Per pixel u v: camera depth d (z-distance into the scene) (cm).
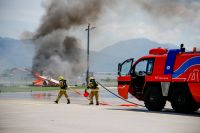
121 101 2603
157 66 1709
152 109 1720
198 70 1536
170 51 1670
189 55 1582
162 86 1675
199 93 1528
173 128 1052
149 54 1784
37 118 1288
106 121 1212
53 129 1010
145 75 1756
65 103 2197
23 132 951
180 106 1611
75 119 1262
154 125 1119
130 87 1831
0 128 1025
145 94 1745
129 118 1316
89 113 1495
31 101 2289
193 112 1677
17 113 1471
